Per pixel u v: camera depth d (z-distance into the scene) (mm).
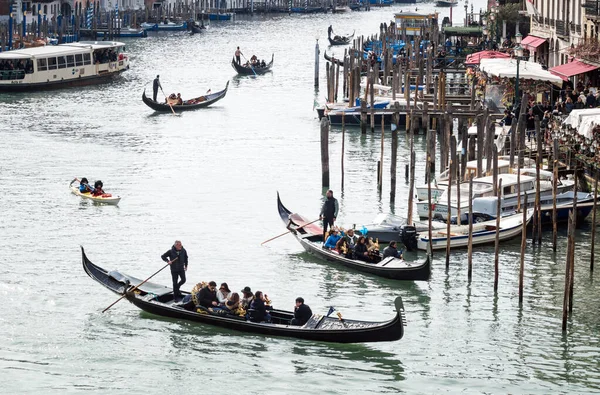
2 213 65375
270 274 53906
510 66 86250
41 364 42938
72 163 81500
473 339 45531
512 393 40562
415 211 65750
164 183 74750
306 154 85562
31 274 53406
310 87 132000
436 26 151625
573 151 63344
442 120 79188
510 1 142500
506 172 66688
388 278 52594
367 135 94688
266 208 67438
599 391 40812
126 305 49375
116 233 61281
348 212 65688
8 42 148250
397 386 41094
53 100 117000
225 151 87250
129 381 41562
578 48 85562
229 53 172750
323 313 48469
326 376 41969
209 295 47000
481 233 57312
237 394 40469
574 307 49062
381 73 128125
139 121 103438
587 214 62125
